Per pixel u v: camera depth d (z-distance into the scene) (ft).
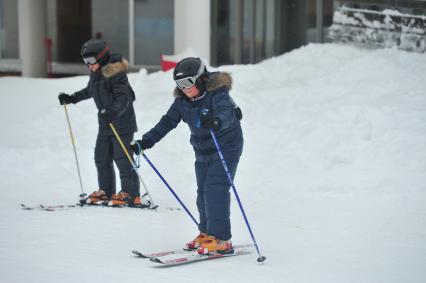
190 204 41.75
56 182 47.88
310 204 41.52
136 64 108.47
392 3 82.43
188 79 26.66
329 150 51.93
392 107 57.67
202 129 27.55
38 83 84.74
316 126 56.03
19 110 71.82
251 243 31.19
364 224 36.04
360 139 52.70
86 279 23.13
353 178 46.50
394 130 53.21
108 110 36.55
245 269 25.93
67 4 133.69
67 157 53.88
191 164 51.88
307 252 29.53
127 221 35.01
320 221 36.81
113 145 39.45
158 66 107.45
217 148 26.53
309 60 76.84
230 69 77.30
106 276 23.70
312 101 62.95
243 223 36.22
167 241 30.48
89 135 61.00
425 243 31.96
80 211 37.42
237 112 28.12
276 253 29.14
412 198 42.27
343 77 68.03
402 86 63.10
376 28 82.94
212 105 27.09
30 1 103.14
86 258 26.50
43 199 41.83
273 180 47.47
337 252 29.68
